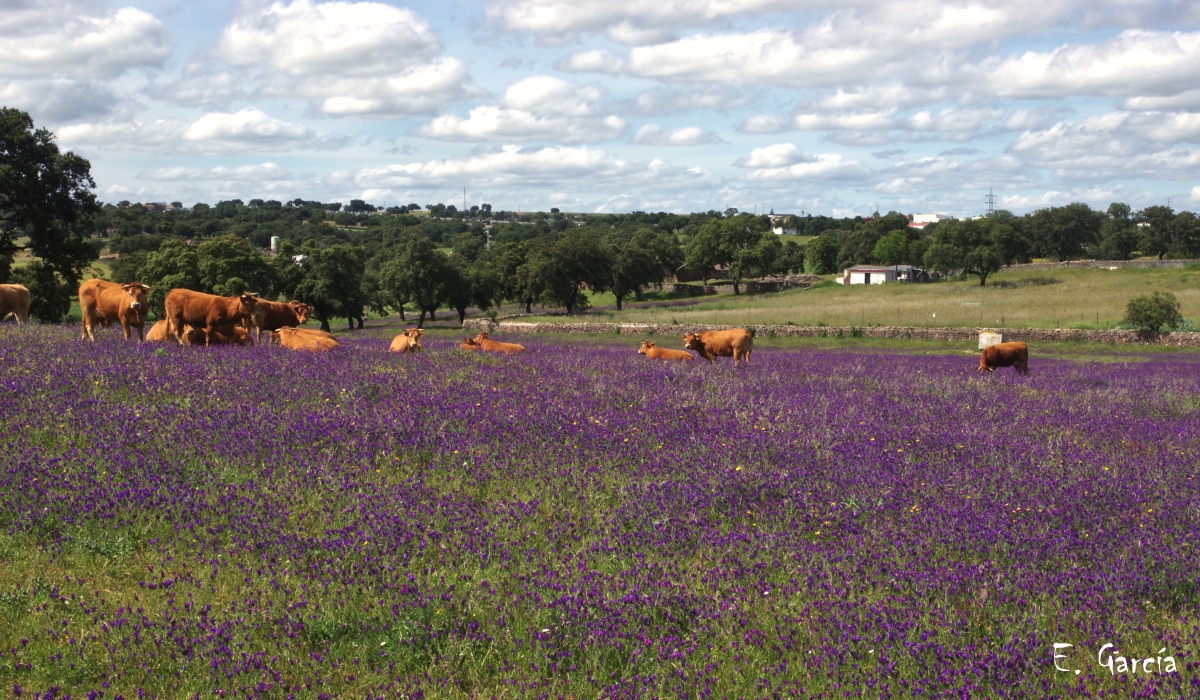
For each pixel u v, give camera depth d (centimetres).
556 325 5959
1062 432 1384
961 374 2605
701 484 923
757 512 863
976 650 581
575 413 1221
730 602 643
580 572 685
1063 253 18575
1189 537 808
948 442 1207
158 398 1168
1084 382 2428
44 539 709
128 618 586
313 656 559
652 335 5662
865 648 582
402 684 527
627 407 1306
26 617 591
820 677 552
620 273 11212
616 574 694
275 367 1440
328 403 1207
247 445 962
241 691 513
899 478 990
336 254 8075
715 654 572
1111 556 765
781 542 770
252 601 614
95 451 905
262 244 19250
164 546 716
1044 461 1119
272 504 806
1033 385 2239
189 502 787
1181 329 4916
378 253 13688
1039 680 545
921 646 573
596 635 579
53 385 1162
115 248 14650
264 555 700
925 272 12644
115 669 530
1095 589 687
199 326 1873
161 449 935
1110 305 6650
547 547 750
